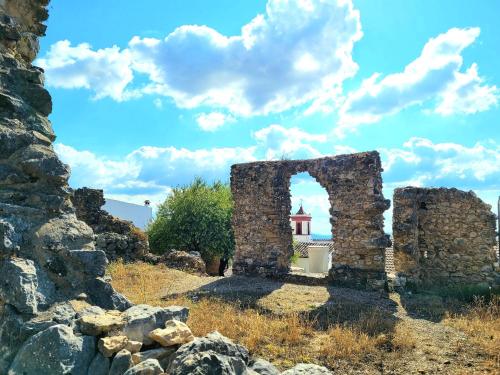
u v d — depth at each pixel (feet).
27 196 13.08
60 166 13.75
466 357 23.15
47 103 15.34
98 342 11.03
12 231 12.01
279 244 51.08
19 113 14.12
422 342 25.81
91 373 10.47
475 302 36.99
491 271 48.21
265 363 12.83
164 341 11.71
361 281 44.32
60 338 10.39
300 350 23.58
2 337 11.29
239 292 40.06
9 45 15.42
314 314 32.14
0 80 14.16
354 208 45.34
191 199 80.59
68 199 14.16
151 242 80.69
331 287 44.29
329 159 47.75
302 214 166.09
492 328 28.66
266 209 52.11
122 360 10.57
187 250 78.84
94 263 13.11
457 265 49.42
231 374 10.31
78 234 13.38
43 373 10.14
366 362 22.26
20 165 13.09
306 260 106.32
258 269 51.60
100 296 12.99
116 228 61.82
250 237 53.06
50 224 13.04
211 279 50.65
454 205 50.14
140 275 48.65
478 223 49.21
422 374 20.72
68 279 12.62
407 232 46.06
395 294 42.47
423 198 50.75
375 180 44.21
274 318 30.71
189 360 10.22
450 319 31.65
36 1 17.43
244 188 53.98
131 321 11.93
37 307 11.47
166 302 34.37
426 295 42.73
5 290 11.49
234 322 27.63
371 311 33.22
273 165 52.06
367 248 44.04
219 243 78.38
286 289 42.32
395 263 46.98
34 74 15.20
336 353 23.09
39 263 12.31
